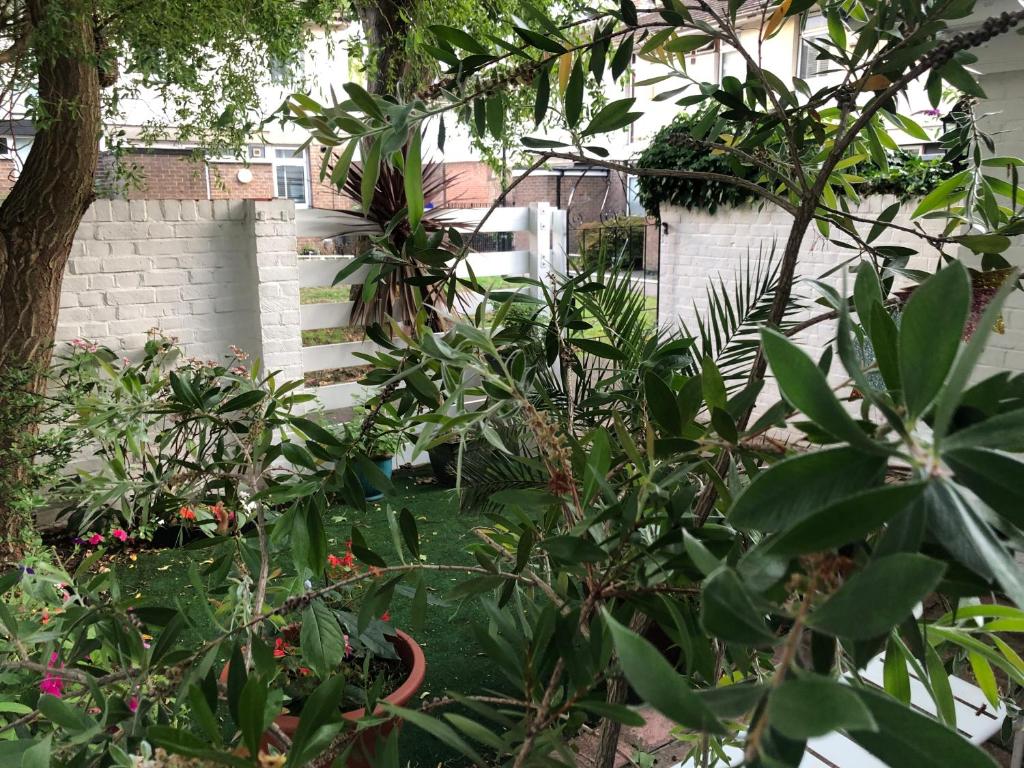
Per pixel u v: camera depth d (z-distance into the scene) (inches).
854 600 14.9
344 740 35.5
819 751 57.9
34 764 27.5
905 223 183.2
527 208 218.7
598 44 41.6
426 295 52.4
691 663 25.9
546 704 25.9
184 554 149.7
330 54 160.4
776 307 40.4
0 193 251.8
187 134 155.6
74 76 126.0
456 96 39.8
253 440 52.7
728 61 324.2
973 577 20.1
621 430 29.0
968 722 61.6
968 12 36.1
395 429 46.2
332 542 160.9
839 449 16.8
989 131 111.4
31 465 128.8
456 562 150.6
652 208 251.3
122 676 36.6
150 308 172.6
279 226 181.8
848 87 43.7
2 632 43.5
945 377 16.2
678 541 27.5
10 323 131.6
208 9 133.3
